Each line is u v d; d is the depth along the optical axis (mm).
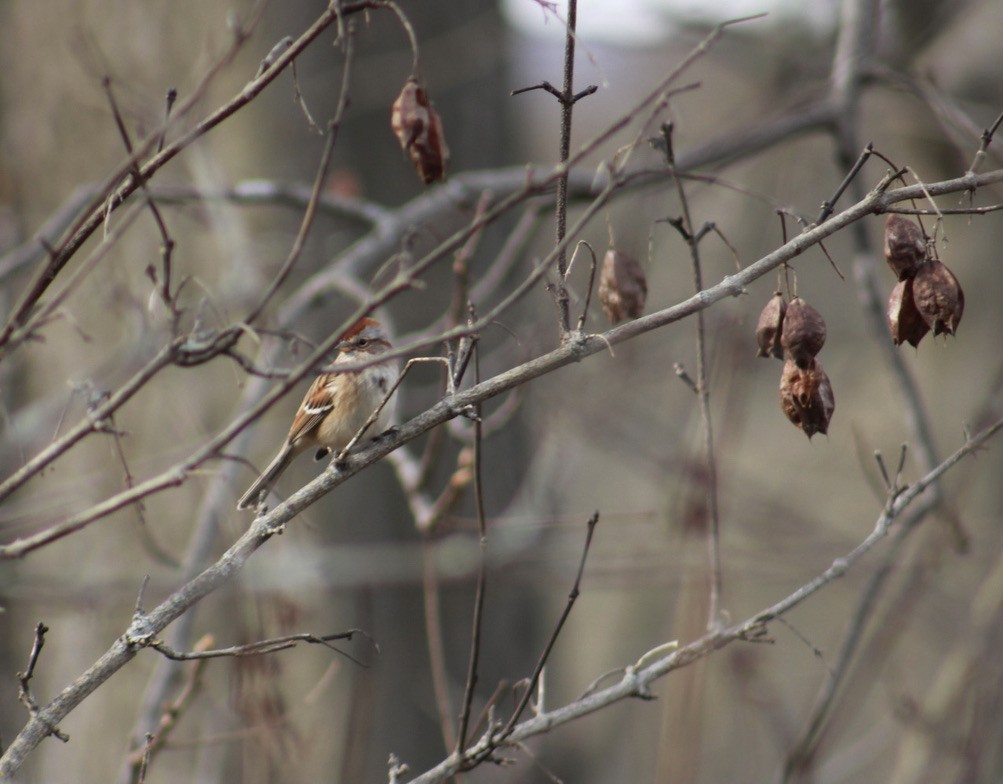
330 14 4406
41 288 4625
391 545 13117
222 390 12633
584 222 4324
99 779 13078
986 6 14812
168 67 12883
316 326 12781
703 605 8477
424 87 4812
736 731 15031
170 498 12656
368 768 13312
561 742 16750
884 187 4520
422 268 4230
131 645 4508
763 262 4633
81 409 11617
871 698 15539
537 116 21641
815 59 14562
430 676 13812
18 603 11023
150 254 12609
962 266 15219
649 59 20562
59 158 13789
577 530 13859
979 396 14664
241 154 13188
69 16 13445
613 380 14836
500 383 4789
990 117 13766
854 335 18844
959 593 12641
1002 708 10078
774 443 20188
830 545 12953
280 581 10219
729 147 11047
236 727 8211
